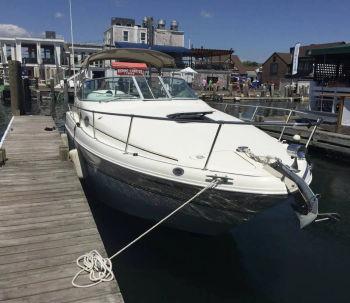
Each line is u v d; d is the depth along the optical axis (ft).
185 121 15.16
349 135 37.24
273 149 16.44
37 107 82.89
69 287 11.60
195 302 14.46
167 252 17.40
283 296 14.98
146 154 16.25
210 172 14.20
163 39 137.08
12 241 13.89
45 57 130.93
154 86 22.85
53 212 16.34
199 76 130.41
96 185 20.85
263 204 14.12
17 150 27.02
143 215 18.52
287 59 159.94
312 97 49.73
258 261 17.34
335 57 49.62
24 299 11.00
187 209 15.74
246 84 135.54
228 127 18.56
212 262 16.97
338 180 30.63
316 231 20.65
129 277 15.66
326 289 15.51
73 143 24.86
